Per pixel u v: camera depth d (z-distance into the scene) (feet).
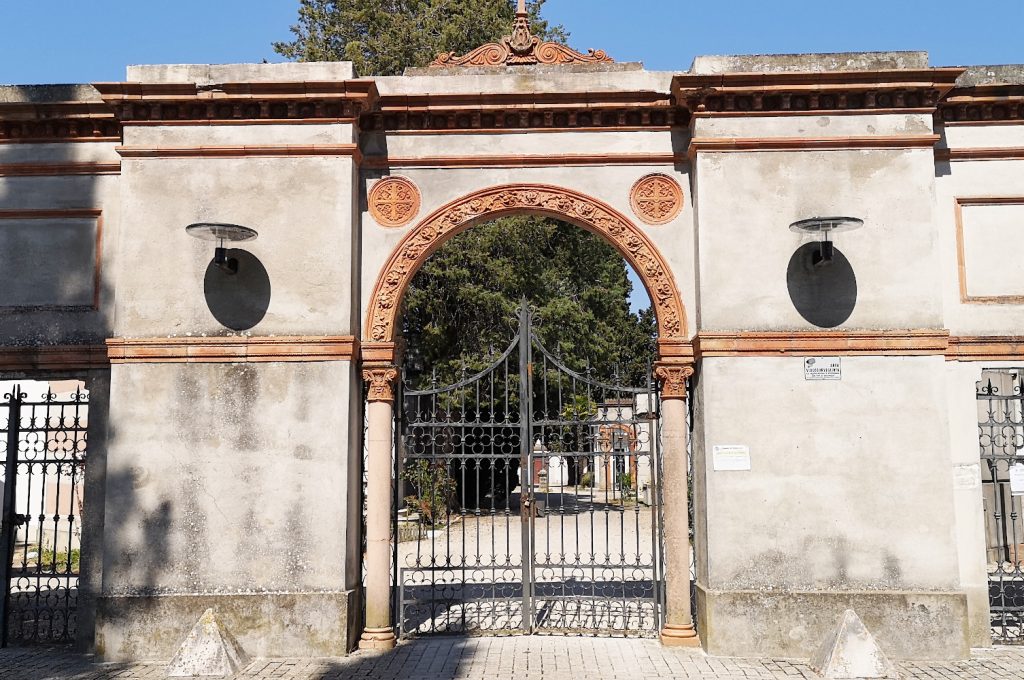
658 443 29.76
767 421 27.25
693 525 29.27
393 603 30.04
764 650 26.32
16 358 29.30
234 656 25.12
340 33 78.95
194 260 28.40
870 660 24.07
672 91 28.58
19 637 29.32
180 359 27.84
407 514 52.54
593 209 29.48
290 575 26.99
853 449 27.09
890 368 27.40
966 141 29.66
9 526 29.40
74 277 29.86
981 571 28.22
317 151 28.58
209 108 28.58
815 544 26.76
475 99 29.22
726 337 27.48
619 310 91.71
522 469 30.14
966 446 28.71
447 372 66.13
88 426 29.12
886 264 27.81
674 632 27.73
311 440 27.50
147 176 28.68
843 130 28.32
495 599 30.01
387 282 29.37
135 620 26.78
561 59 30.50
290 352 27.76
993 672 24.63
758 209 28.12
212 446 27.55
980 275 29.19
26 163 30.17
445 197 29.71
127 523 27.25
